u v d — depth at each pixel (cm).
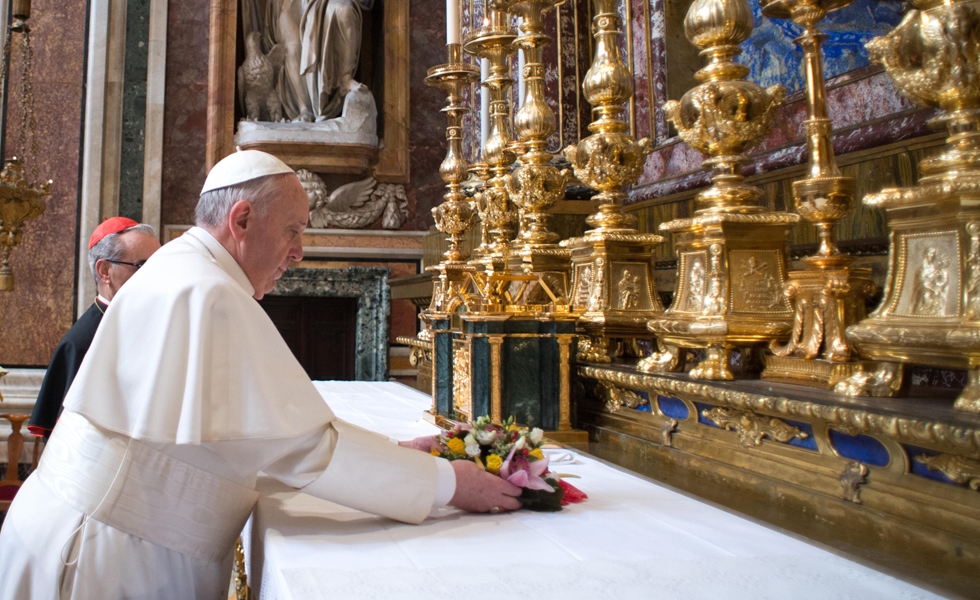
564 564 118
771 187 338
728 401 166
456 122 397
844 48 305
